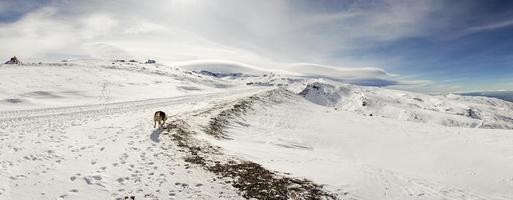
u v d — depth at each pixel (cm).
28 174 1288
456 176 2491
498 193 2103
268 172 1728
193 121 3086
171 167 1579
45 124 2327
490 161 2912
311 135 3875
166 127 2475
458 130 4716
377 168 2330
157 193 1288
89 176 1334
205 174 1559
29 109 3206
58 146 1697
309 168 2022
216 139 2659
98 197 1188
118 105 4094
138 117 3011
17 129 2062
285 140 3341
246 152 2255
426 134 4359
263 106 5534
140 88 7444
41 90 5188
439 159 3039
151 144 1936
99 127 2327
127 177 1388
